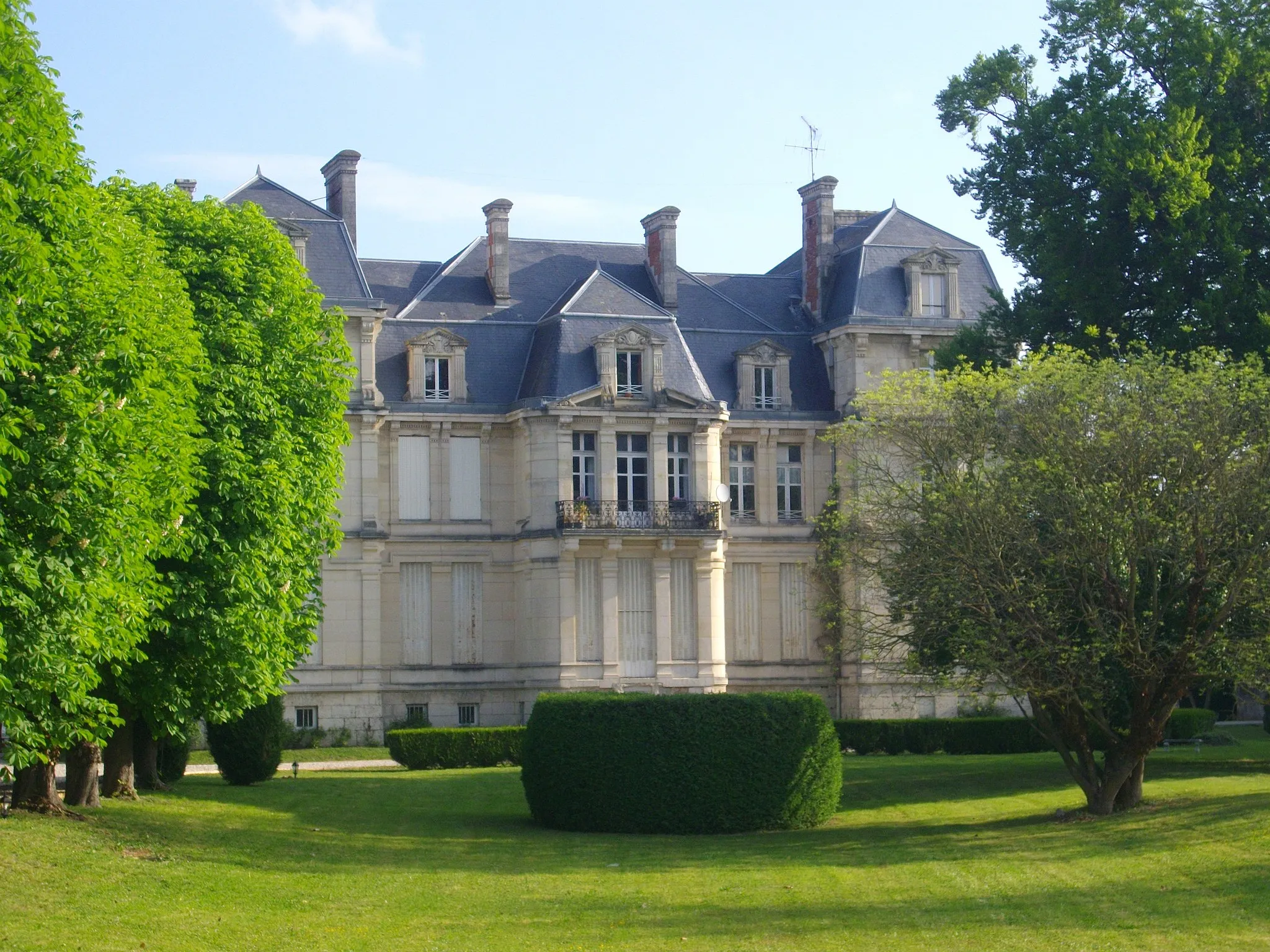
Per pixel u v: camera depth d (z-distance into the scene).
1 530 19.98
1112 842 26.41
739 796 29.72
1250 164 38.22
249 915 20.09
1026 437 30.22
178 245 30.84
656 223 58.66
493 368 54.56
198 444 25.66
